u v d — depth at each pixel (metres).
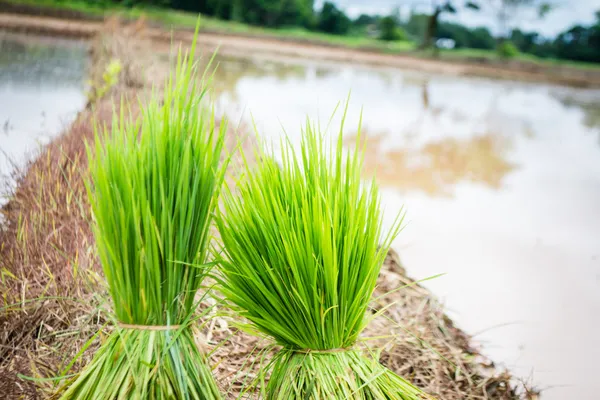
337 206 1.64
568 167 8.50
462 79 24.50
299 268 1.61
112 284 1.54
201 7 43.84
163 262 1.53
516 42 56.66
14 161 4.19
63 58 13.15
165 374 1.50
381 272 3.54
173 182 1.54
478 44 59.56
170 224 1.51
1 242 2.91
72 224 2.95
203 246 1.64
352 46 33.56
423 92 17.12
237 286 1.69
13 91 8.45
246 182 1.73
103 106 6.01
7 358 2.17
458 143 9.47
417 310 3.16
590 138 11.65
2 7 23.83
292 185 1.68
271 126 7.73
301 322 1.63
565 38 55.06
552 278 4.13
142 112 1.61
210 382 1.60
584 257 4.64
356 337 1.73
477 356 2.85
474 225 5.21
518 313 3.49
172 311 1.56
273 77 15.57
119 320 1.57
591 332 3.31
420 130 10.32
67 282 2.47
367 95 14.46
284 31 44.19
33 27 19.36
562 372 2.83
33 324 2.32
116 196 1.49
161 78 7.48
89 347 2.19
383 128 9.97
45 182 3.28
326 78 17.50
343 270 1.62
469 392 2.48
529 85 25.05
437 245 4.58
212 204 1.65
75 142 3.97
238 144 1.68
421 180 6.71
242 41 28.25
